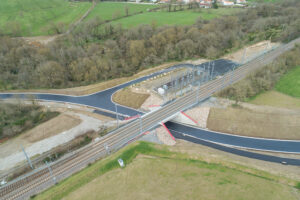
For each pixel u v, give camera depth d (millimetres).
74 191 60844
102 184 62250
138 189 59844
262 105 99875
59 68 130000
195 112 98562
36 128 94375
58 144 84875
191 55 158750
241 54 157875
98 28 181250
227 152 80562
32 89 127312
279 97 105875
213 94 108000
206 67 142750
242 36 178000
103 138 83938
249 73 118375
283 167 72375
